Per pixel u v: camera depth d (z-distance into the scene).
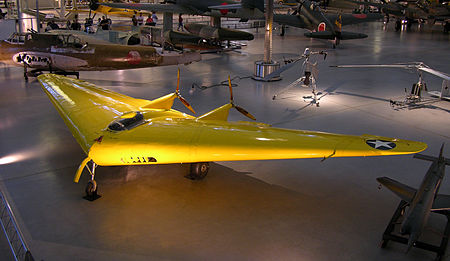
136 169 8.52
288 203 7.20
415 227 5.13
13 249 5.38
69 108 9.35
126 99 10.26
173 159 6.69
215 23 24.50
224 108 8.96
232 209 6.97
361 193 7.59
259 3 21.72
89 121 8.43
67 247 5.88
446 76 12.29
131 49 16.59
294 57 23.56
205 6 23.00
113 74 18.89
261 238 6.13
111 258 5.63
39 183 7.89
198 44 22.73
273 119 12.13
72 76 18.03
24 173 8.32
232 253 5.76
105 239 6.08
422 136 10.66
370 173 8.44
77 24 28.72
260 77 17.56
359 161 9.03
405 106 13.55
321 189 7.74
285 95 15.19
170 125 7.61
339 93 15.50
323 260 5.62
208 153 6.55
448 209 5.69
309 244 5.99
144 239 6.09
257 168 8.66
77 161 8.95
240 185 7.86
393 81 17.56
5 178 8.08
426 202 5.38
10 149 9.59
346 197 7.44
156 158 6.76
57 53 15.95
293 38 33.16
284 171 8.53
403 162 8.97
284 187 7.81
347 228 6.42
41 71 17.00
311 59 22.94
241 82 17.34
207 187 7.77
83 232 6.27
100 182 7.93
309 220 6.64
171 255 5.70
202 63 21.88
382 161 9.02
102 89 11.09
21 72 18.70
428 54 24.72
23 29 26.08
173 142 6.86
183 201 7.24
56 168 8.58
